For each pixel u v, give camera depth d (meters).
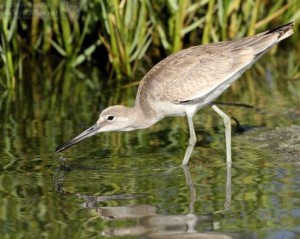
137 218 10.17
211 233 9.57
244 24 18.36
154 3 17.84
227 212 10.28
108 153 13.20
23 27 18.78
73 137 13.91
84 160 12.83
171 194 11.12
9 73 17.11
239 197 10.85
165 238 9.48
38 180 11.88
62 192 11.32
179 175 12.04
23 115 15.49
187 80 12.80
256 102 15.94
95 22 18.25
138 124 13.27
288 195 10.82
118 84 17.53
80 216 10.31
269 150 13.11
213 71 12.73
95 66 18.80
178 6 17.44
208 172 12.12
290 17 19.14
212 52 12.88
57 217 10.30
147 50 18.55
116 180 11.84
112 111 13.15
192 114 13.01
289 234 9.45
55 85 17.67
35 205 10.80
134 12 17.45
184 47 18.80
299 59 18.73
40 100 16.58
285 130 14.00
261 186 11.28
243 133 14.12
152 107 13.10
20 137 14.03
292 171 11.91
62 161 12.75
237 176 11.84
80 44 18.55
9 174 12.16
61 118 15.25
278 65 18.48
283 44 19.75
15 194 11.27
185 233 9.61
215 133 14.21
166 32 18.27
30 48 19.09
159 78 12.98
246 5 18.27
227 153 12.57
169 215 10.24
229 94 16.67
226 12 17.81
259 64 18.69
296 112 15.13
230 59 12.70
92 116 15.30
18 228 9.94
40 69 18.80
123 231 9.73
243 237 9.42
